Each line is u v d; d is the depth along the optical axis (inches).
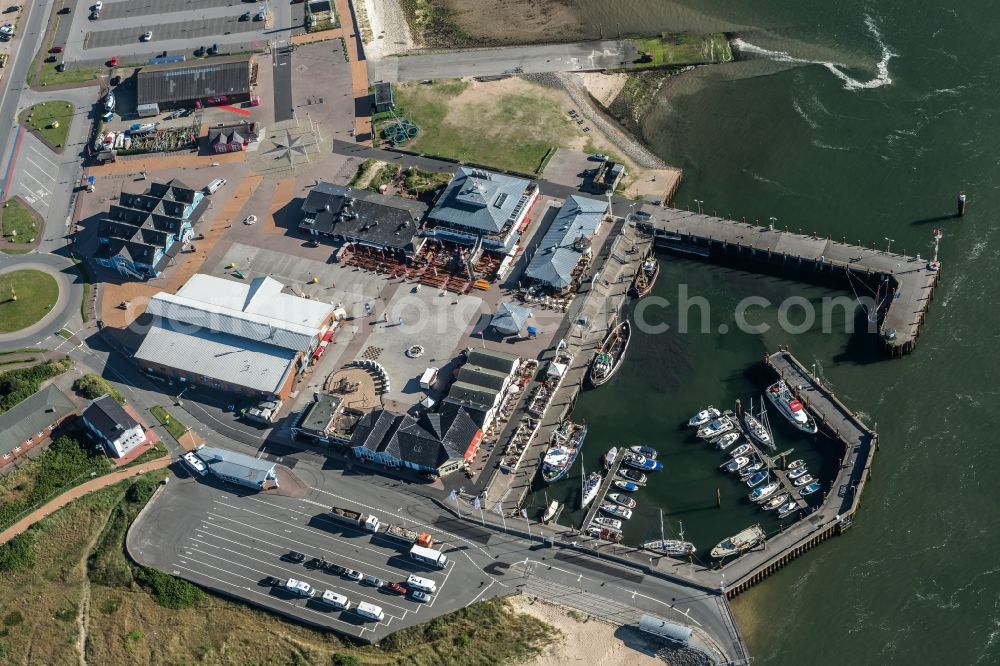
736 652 7682.1
